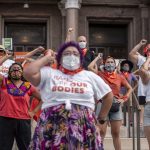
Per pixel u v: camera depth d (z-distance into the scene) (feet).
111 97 16.40
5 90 23.02
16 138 23.24
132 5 67.82
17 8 66.69
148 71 23.62
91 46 68.69
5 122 22.84
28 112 23.15
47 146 15.24
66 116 15.29
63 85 15.56
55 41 67.10
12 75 23.09
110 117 25.77
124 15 67.97
